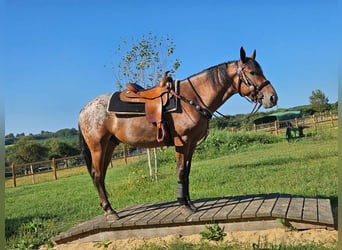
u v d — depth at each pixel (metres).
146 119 4.94
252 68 4.83
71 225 6.57
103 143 5.28
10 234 6.15
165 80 4.98
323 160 11.47
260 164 12.30
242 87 4.91
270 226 4.38
